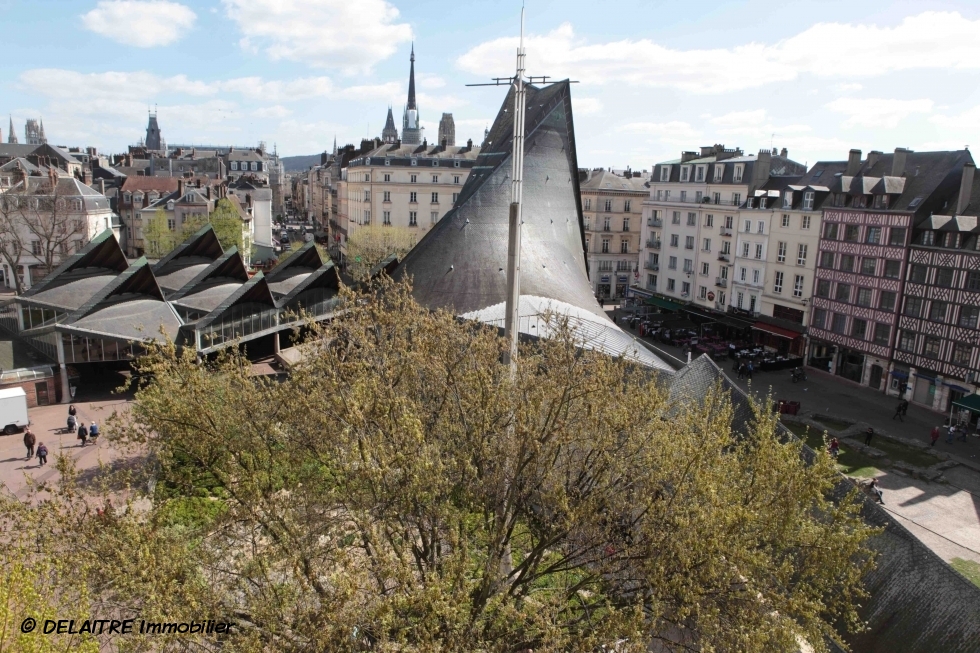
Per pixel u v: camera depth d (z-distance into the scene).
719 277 58.44
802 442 15.24
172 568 11.73
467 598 12.21
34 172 79.81
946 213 40.94
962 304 38.72
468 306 33.91
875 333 44.09
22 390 32.66
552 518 14.52
